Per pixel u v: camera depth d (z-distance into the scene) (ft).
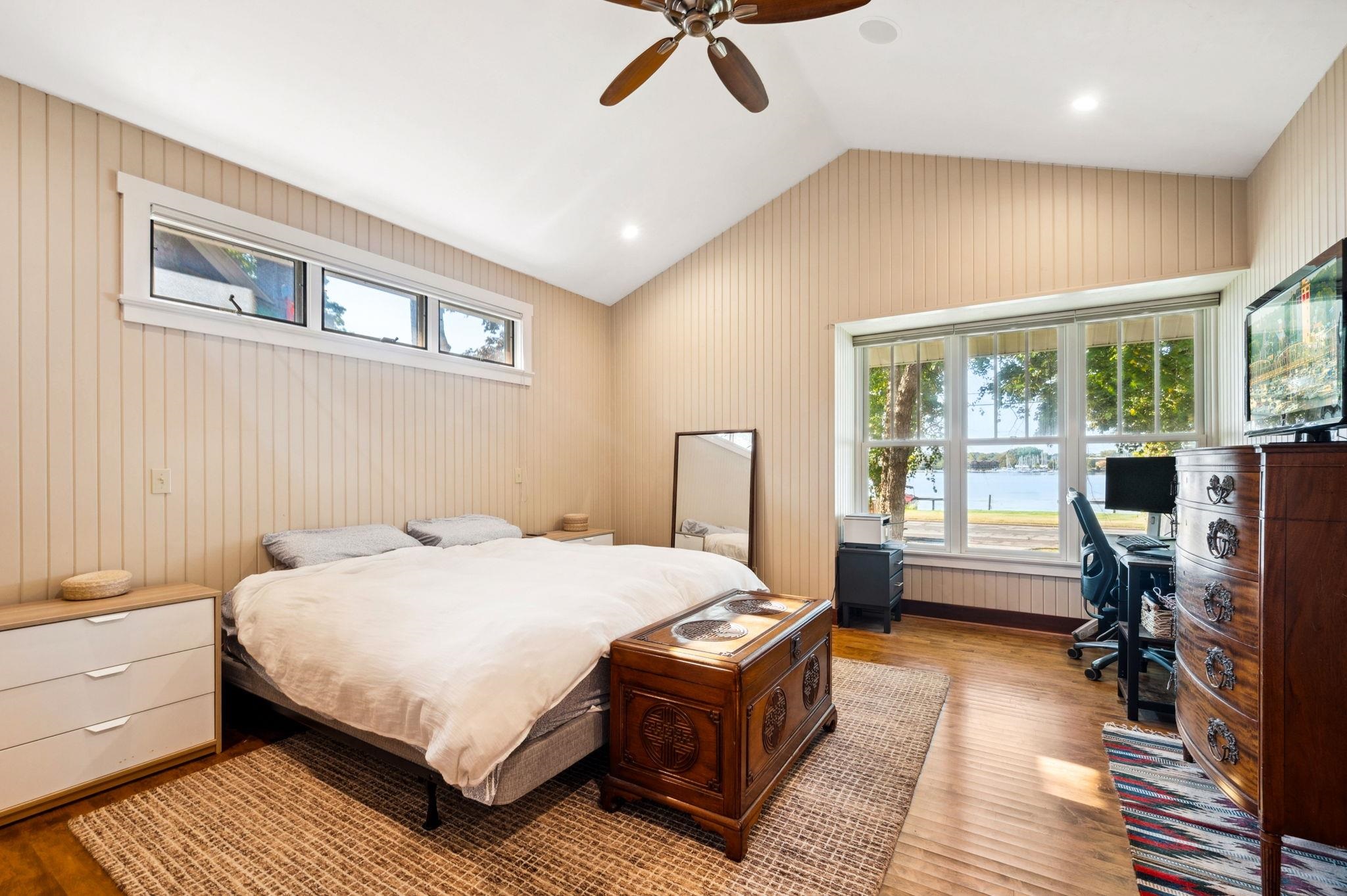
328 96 8.60
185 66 7.66
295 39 7.66
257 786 6.91
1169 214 10.73
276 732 8.39
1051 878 5.32
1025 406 13.64
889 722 8.57
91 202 7.93
